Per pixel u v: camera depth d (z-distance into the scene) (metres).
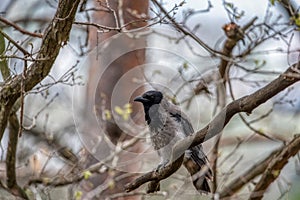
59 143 13.98
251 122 12.61
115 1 12.59
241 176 12.97
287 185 13.39
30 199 12.99
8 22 8.99
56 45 8.64
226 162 14.89
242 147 14.97
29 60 8.41
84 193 13.78
